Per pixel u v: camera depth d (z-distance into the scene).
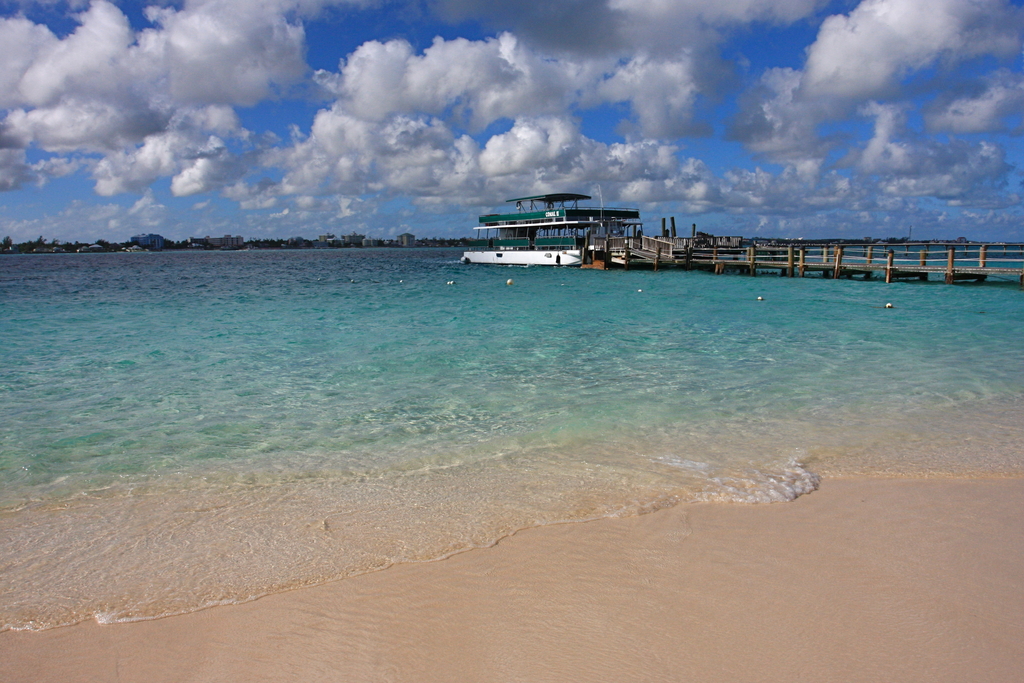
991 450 6.50
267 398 9.50
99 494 5.64
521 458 6.46
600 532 4.59
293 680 3.07
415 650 3.28
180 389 10.15
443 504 5.19
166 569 4.17
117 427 8.02
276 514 5.06
